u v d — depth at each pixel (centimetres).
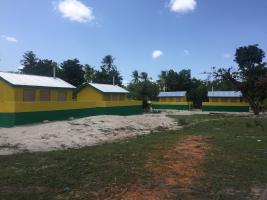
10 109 2644
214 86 8256
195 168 1251
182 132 2528
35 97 3284
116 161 1344
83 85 4697
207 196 932
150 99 6925
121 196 909
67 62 6756
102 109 4184
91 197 894
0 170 1161
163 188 995
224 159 1427
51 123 2736
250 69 5694
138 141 1978
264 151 1638
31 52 7038
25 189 948
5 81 3022
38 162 1302
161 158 1422
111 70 8262
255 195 954
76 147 1789
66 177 1074
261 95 5403
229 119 4025
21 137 2008
